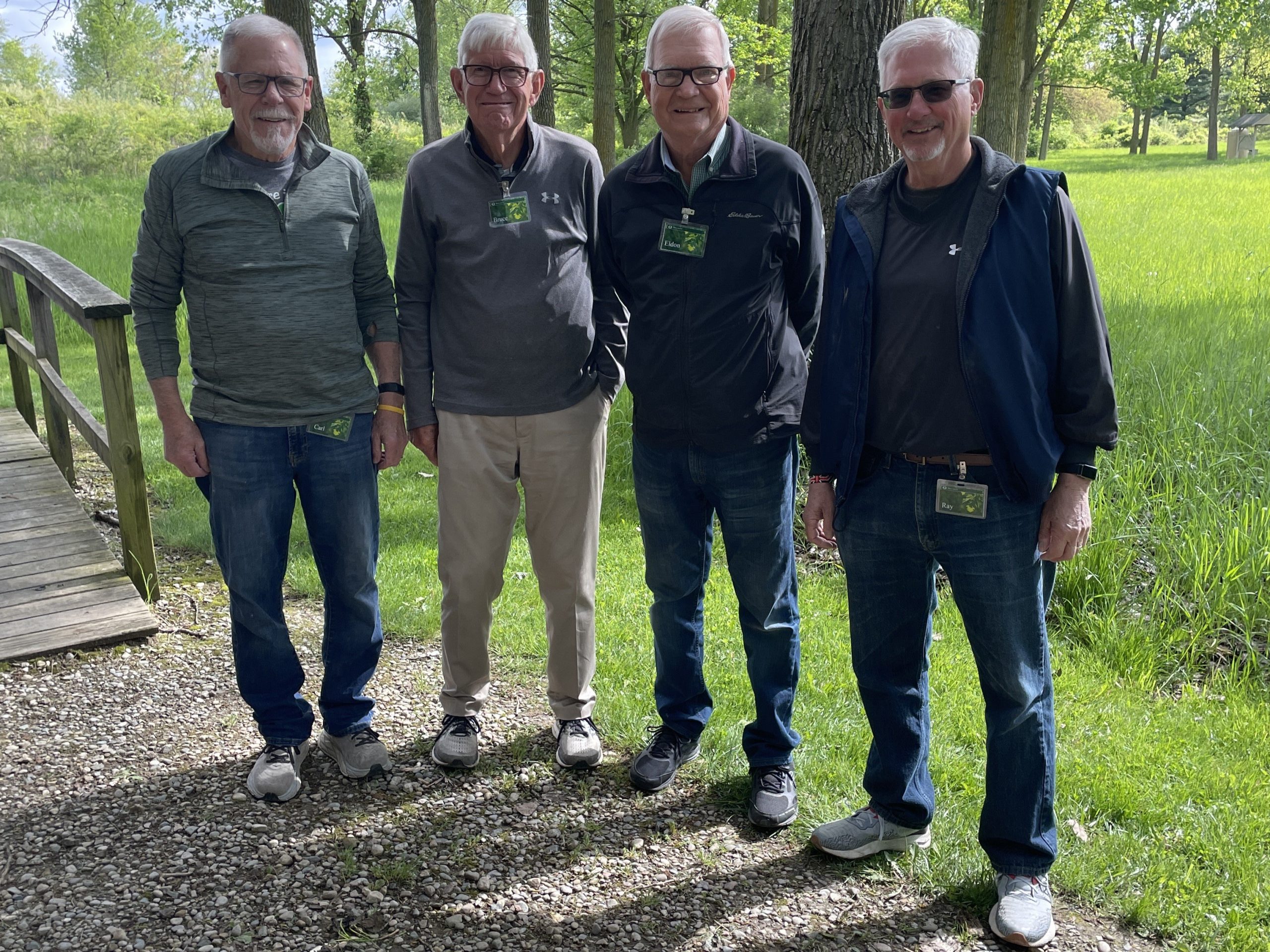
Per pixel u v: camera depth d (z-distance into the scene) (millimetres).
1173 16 27953
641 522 2857
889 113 2148
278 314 2582
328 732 2936
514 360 2730
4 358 9398
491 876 2502
